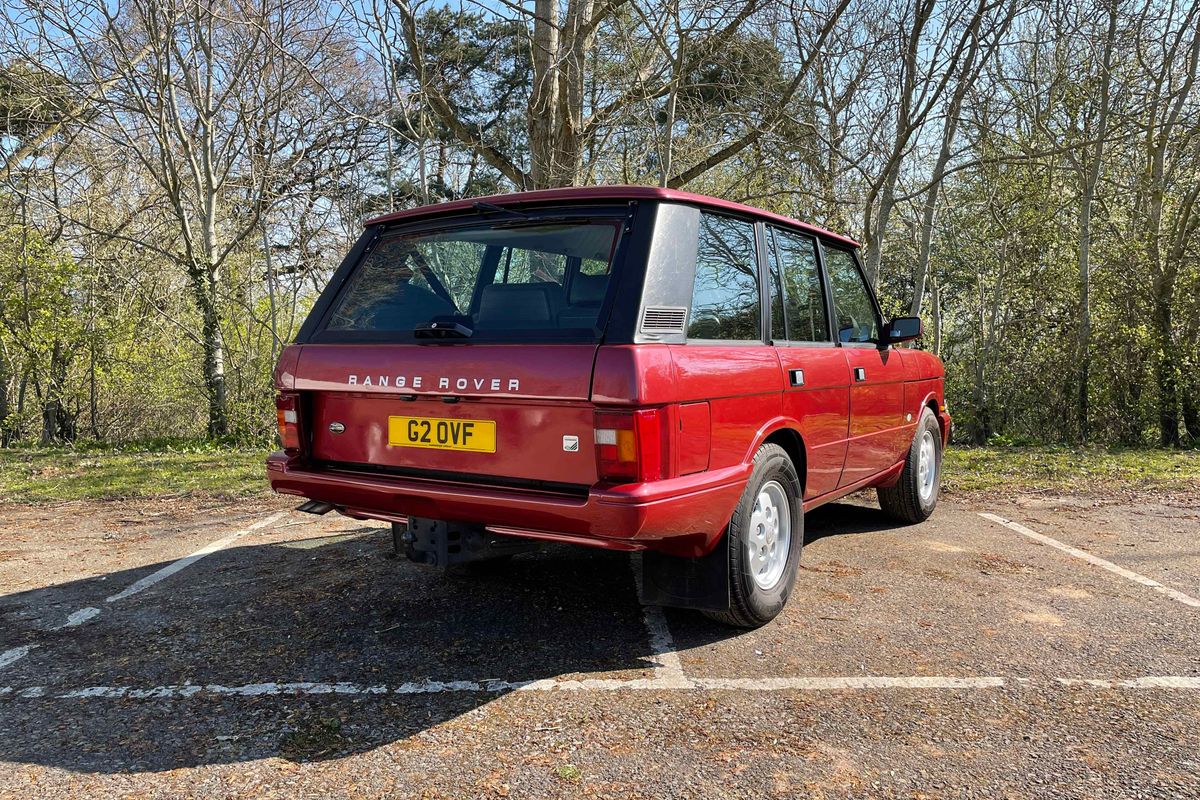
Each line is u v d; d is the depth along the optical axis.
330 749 2.60
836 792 2.33
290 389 3.55
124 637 3.62
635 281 2.91
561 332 2.93
